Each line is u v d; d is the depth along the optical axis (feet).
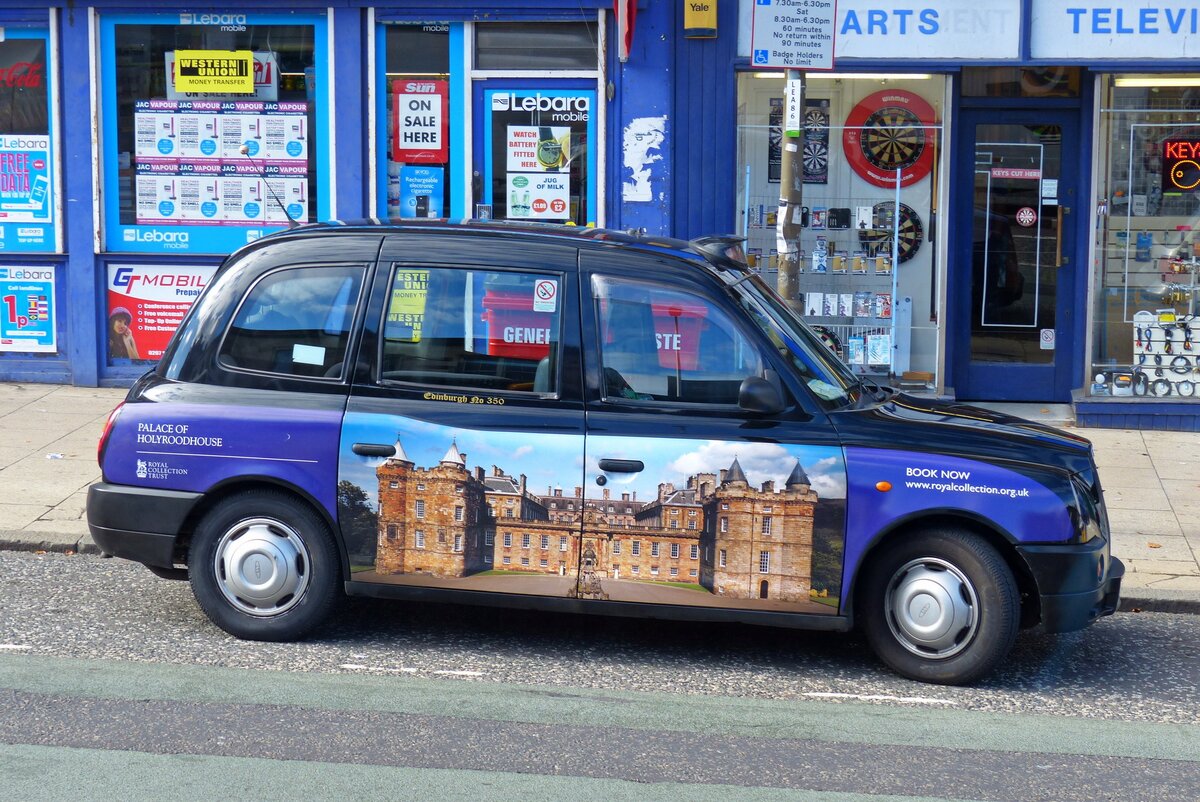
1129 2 36.04
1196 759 16.89
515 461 19.48
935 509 18.95
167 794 14.79
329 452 19.80
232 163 38.29
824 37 25.34
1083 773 16.30
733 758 16.40
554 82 37.68
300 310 20.33
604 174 37.73
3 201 38.50
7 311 38.83
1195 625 23.29
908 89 37.35
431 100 37.96
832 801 15.19
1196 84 36.68
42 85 38.22
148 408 20.40
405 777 15.47
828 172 37.78
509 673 19.54
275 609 20.33
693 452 19.24
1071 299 38.55
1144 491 30.83
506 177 38.17
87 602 22.34
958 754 16.83
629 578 19.39
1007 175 38.37
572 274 19.85
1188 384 37.37
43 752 15.90
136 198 38.47
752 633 22.03
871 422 19.44
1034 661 21.06
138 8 37.73
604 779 15.58
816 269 38.14
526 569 19.57
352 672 19.27
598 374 19.58
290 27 37.78
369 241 20.42
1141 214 37.29
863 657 20.90
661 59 37.04
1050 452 19.52
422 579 19.80
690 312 19.61
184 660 19.51
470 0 37.29
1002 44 36.47
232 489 20.44
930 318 38.11
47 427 34.01
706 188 37.52
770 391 18.95
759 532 19.17
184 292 38.70
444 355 19.93
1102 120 36.99
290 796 14.83
